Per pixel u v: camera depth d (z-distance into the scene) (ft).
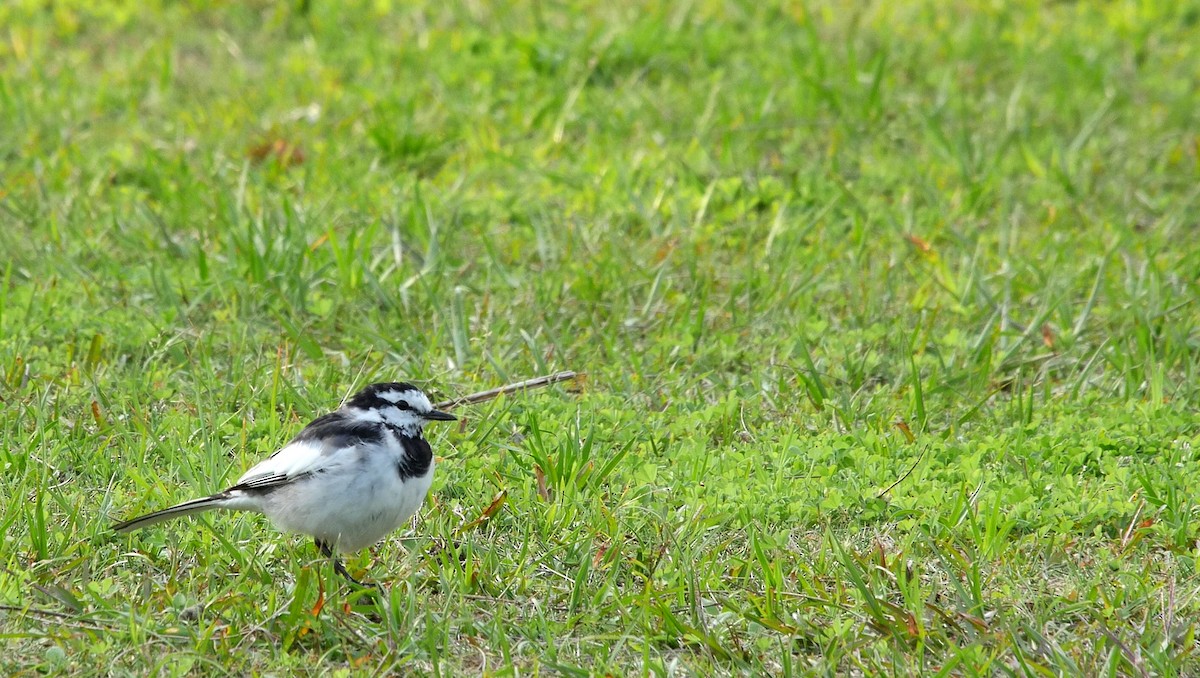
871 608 27.45
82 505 31.22
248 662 26.35
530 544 30.53
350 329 41.24
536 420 34.53
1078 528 31.53
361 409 28.81
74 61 64.85
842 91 60.23
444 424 35.70
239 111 58.75
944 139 55.83
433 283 44.04
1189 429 36.01
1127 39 67.97
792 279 45.47
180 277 43.55
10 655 26.12
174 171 52.75
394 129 56.29
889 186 53.42
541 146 56.03
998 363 40.24
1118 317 42.88
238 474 32.50
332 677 25.81
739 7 70.79
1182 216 51.01
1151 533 31.09
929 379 38.91
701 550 30.07
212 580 28.73
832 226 49.83
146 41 66.74
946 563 29.63
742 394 38.73
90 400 36.37
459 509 31.96
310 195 51.26
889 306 44.21
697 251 47.39
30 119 57.57
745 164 55.06
